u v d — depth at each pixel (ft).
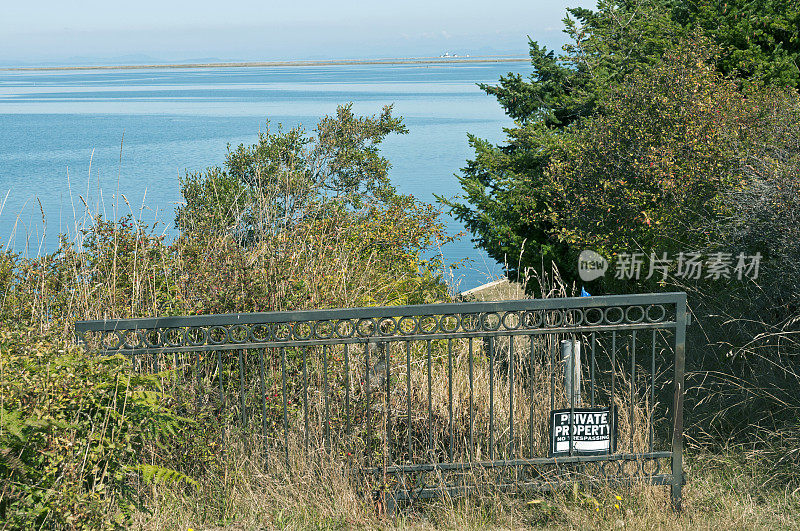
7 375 11.73
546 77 45.62
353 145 50.26
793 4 35.22
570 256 33.14
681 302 14.32
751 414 18.04
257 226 24.88
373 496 14.53
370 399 16.15
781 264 19.60
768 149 23.48
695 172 24.47
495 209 38.99
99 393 12.65
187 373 16.42
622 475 14.85
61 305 17.80
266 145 47.29
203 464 14.79
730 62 34.47
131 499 13.35
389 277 25.95
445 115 392.68
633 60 39.32
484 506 14.49
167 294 18.61
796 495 14.97
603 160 27.43
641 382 20.86
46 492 11.56
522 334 14.35
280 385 16.55
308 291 19.47
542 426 16.38
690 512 14.46
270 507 14.26
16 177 171.22
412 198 33.17
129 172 170.30
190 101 562.66
